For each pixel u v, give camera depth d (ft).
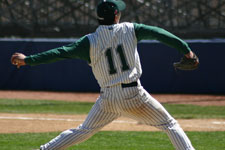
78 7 219.61
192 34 207.21
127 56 49.29
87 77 188.34
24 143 81.61
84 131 52.16
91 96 175.42
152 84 183.32
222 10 214.69
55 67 190.49
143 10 220.43
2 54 192.95
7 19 228.43
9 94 179.32
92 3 226.17
